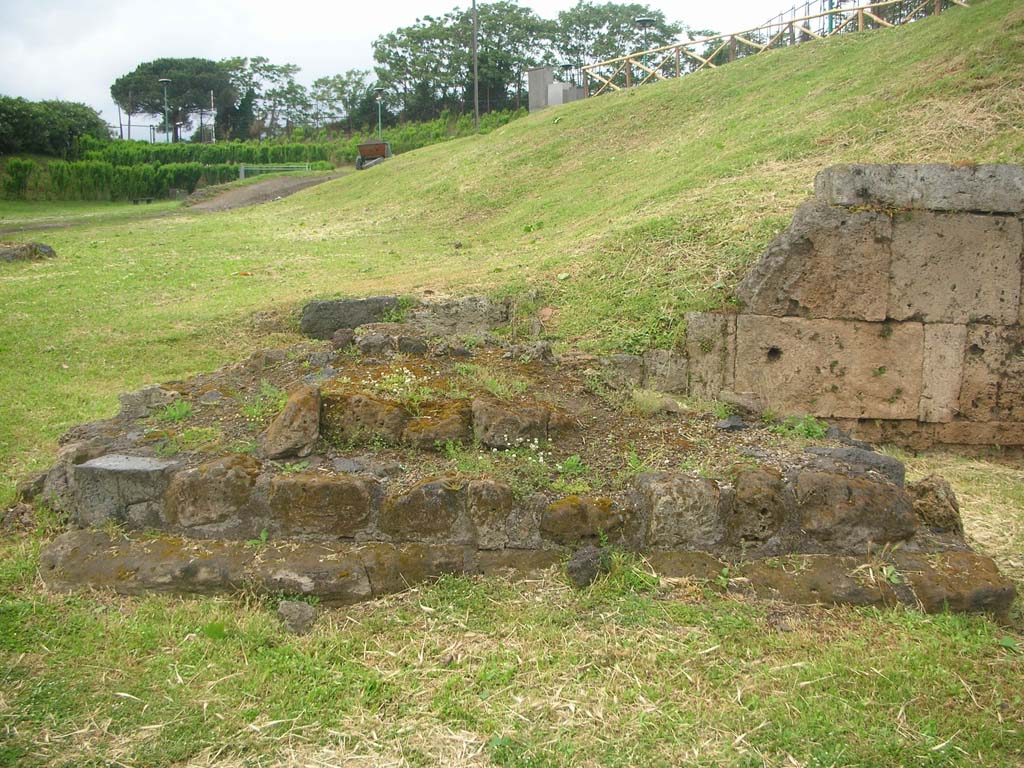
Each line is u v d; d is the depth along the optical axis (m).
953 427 8.55
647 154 17.25
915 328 8.43
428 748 3.19
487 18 54.16
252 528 4.40
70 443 5.33
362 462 4.64
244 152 39.50
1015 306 8.41
